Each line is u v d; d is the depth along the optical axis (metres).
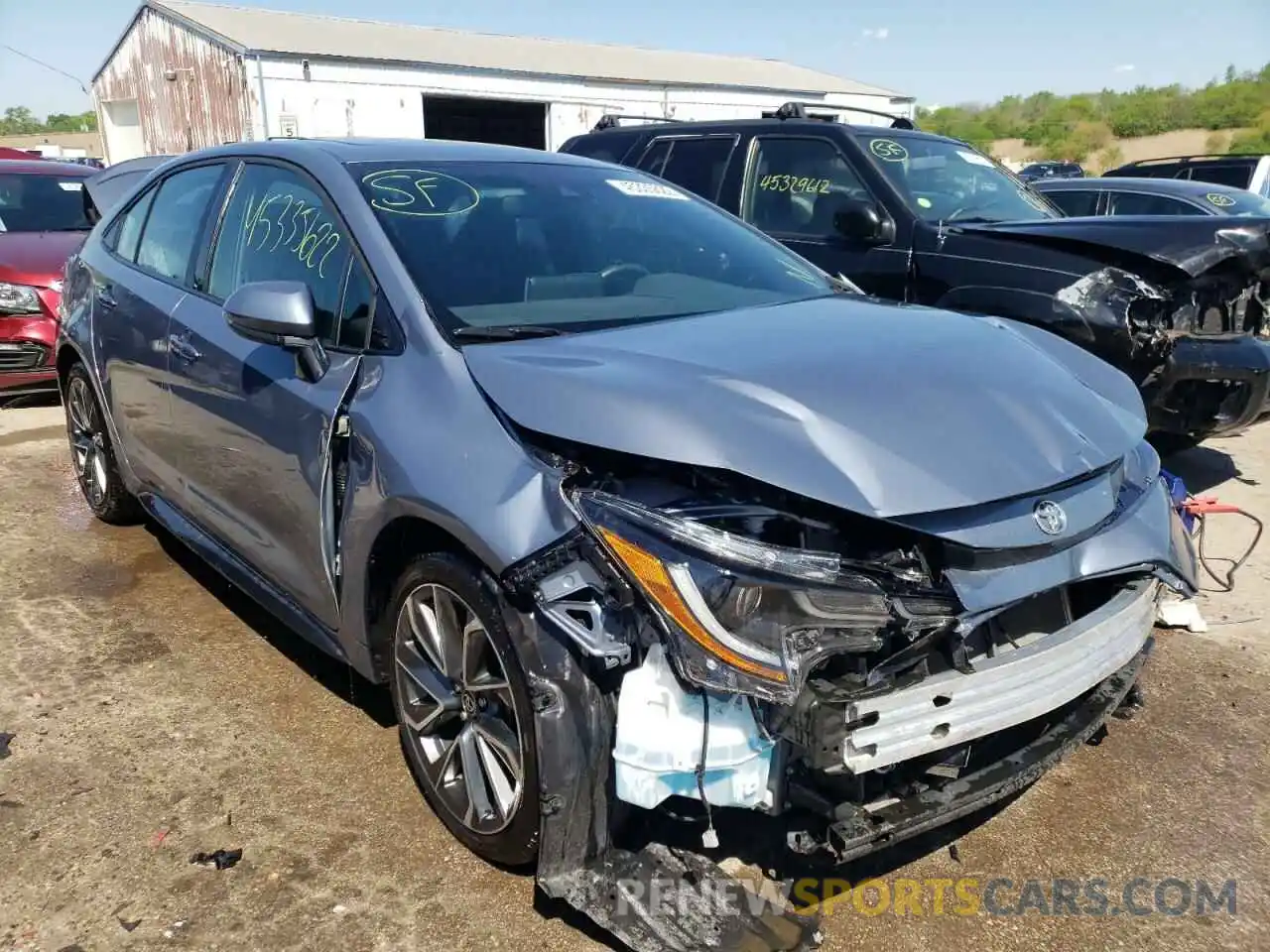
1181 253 4.55
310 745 3.07
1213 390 4.70
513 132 24.48
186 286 3.70
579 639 2.08
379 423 2.56
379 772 2.94
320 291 2.99
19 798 2.78
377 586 2.70
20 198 8.16
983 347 2.71
